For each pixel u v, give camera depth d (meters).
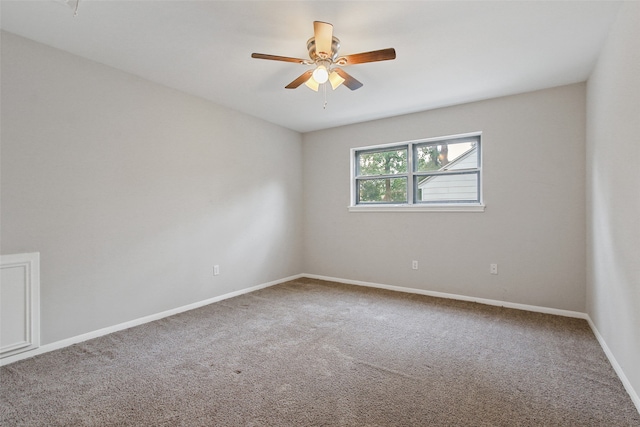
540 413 1.68
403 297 3.90
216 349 2.46
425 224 4.03
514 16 2.06
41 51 2.39
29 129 2.33
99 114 2.72
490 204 3.60
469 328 2.88
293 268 4.94
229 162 3.91
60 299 2.48
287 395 1.85
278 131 4.66
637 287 1.73
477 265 3.69
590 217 2.90
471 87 3.26
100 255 2.73
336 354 2.38
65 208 2.51
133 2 1.92
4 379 2.02
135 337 2.70
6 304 2.20
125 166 2.90
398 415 1.67
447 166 3.99
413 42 2.39
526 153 3.40
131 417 1.66
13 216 2.25
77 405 1.76
